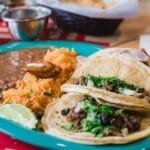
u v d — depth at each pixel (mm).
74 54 640
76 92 510
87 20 754
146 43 708
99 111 470
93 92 487
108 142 433
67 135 448
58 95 543
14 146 456
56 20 802
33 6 814
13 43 703
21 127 454
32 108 512
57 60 604
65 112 497
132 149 426
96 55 607
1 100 528
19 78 584
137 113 490
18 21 717
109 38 770
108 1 804
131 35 785
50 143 430
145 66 562
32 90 537
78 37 774
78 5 781
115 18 755
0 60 643
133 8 763
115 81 526
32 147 450
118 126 457
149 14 928
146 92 525
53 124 476
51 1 787
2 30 810
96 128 451
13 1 929
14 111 483
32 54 665
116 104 477
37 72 557
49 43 704
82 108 482
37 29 740
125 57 581
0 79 583
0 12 846
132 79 545
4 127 452
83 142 435
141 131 456
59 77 571
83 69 578
